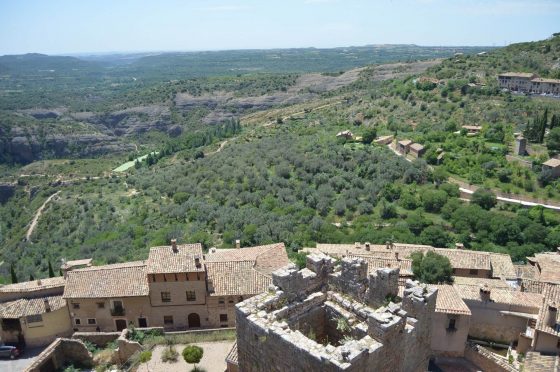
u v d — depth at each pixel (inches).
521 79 6122.1
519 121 5073.8
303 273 917.2
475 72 6943.9
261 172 4473.4
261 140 5964.6
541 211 3412.9
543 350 1541.6
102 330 1942.7
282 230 3166.8
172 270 1871.3
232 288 1932.8
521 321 1692.9
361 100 7440.9
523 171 4033.0
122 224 4045.3
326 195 3919.8
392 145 5226.4
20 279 3265.3
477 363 1612.9
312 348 700.7
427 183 4183.1
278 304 853.8
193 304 1929.1
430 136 5059.1
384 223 3494.1
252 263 2057.1
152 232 3597.4
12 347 1786.4
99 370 1601.9
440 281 2098.9
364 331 788.6
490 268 2207.2
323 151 4872.0
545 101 5462.6
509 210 3636.8
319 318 911.0
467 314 1593.3
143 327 1908.2
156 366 1560.0
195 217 3764.8
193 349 1492.4
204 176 4862.2
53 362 1621.6
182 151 7657.5
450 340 1632.6
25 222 5556.1
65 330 1915.6
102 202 5039.4
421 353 901.8
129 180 6072.8
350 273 903.1
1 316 1803.6
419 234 3289.9
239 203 3964.1
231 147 6028.5
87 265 2409.0
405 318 780.6
